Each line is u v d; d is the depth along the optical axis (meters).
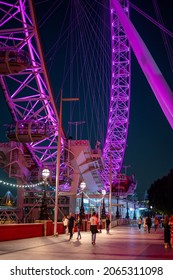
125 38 110.19
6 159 83.44
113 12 108.50
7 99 69.62
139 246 28.44
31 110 70.75
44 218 39.12
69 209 89.81
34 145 85.62
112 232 55.38
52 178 86.62
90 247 26.11
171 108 29.45
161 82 31.44
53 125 74.25
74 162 83.44
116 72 113.75
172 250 25.34
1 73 58.62
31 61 62.22
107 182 133.00
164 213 99.31
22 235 33.06
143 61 34.03
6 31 60.03
